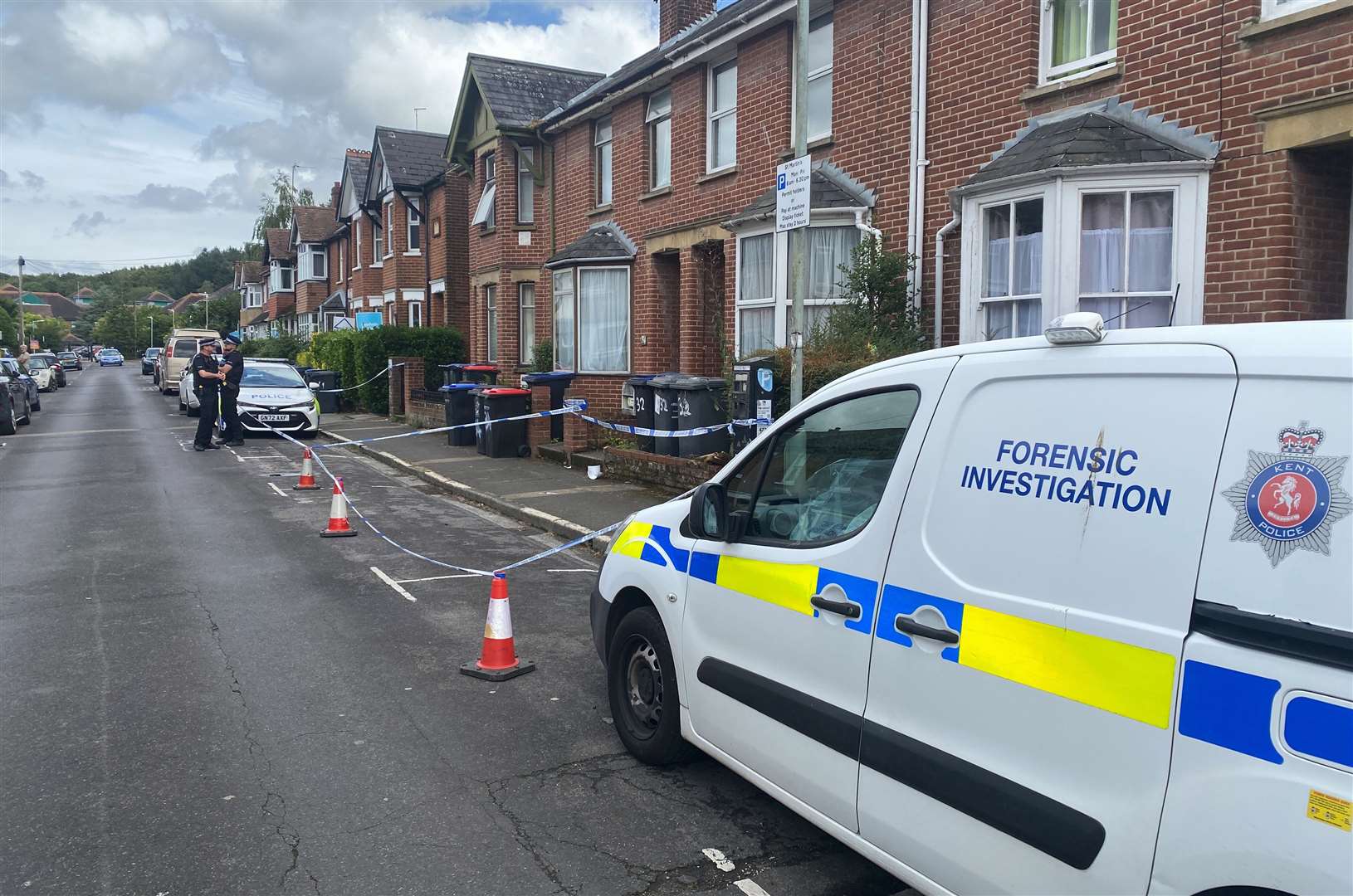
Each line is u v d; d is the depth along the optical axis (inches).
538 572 338.0
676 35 709.9
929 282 419.2
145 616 275.3
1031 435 111.6
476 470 565.6
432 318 1135.6
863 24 448.8
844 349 392.5
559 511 434.3
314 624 269.6
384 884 139.9
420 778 174.2
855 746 127.4
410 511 462.9
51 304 6264.8
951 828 113.0
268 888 138.7
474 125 887.1
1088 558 101.6
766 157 516.1
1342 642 79.4
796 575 142.4
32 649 245.6
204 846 150.0
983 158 392.8
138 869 143.3
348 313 1499.8
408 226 1162.0
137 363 4116.6
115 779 172.9
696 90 574.2
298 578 323.0
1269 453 88.0
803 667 139.3
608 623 196.2
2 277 7106.3
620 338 662.5
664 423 484.1
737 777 177.0
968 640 112.8
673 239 600.4
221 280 6417.3
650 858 147.9
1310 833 79.5
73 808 162.1
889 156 437.1
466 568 343.0
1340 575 81.1
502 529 420.8
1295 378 88.0
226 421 716.0
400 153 1190.3
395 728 197.3
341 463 638.5
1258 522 87.7
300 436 783.1
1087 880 97.5
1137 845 92.9
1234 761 85.7
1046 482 108.1
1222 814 85.8
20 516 431.5
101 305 5856.3
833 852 150.2
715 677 158.4
